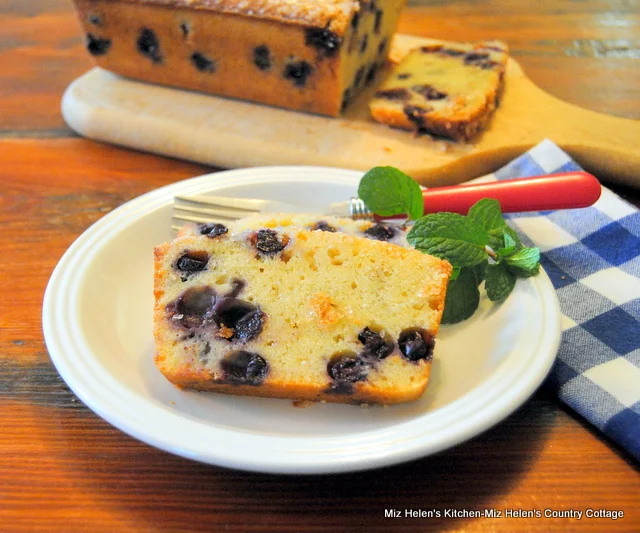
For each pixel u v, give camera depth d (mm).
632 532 303
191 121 495
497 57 537
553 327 338
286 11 471
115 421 307
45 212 446
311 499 312
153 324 352
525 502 312
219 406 333
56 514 310
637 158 460
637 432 319
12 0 720
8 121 523
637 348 351
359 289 346
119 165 487
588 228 407
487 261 363
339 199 418
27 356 364
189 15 491
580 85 552
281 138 483
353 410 331
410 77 519
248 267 353
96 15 512
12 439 333
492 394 313
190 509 311
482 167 475
